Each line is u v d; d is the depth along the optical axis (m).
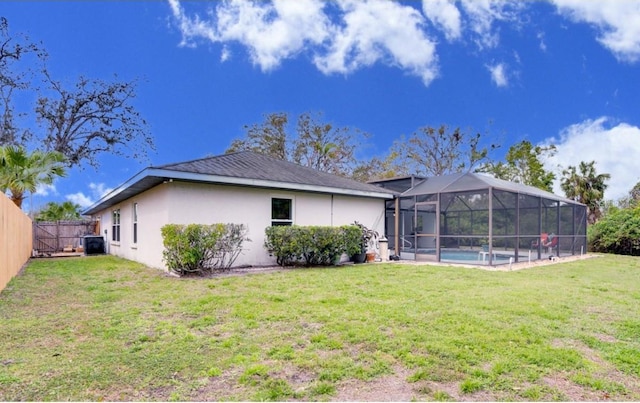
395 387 2.94
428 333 4.12
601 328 4.45
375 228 13.92
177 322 4.61
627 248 17.34
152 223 10.45
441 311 5.05
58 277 8.37
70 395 2.80
